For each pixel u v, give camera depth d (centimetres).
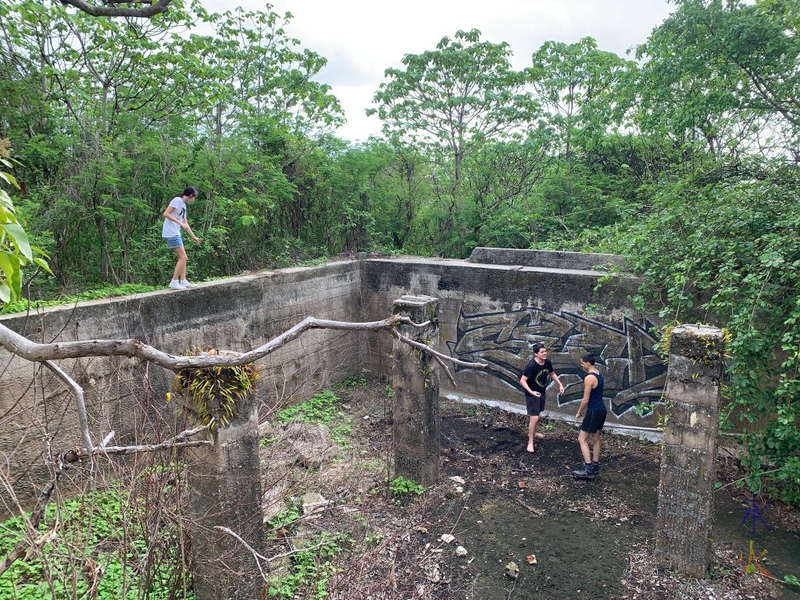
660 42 1070
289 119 1391
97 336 651
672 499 563
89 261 907
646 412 807
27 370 573
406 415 730
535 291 953
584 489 736
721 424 672
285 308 975
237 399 421
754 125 1030
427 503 693
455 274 1042
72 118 927
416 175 1504
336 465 755
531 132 1530
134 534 384
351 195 1332
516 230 1423
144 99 1038
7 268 233
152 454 386
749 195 732
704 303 776
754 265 684
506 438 897
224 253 1049
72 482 359
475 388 1044
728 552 599
